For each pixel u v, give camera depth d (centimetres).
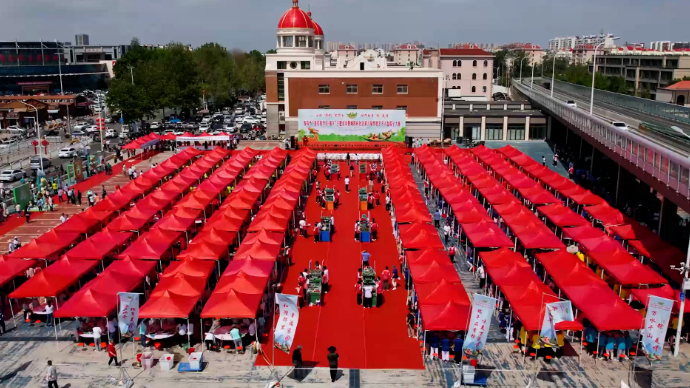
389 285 3281
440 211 4722
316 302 3027
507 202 4216
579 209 4447
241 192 4438
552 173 5028
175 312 2536
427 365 2475
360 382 2345
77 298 2628
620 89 13238
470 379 2298
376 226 4109
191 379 2372
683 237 4022
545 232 3484
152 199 4325
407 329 2784
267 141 8650
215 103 12862
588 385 2309
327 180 6066
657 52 16250
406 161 6247
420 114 7975
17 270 3083
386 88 7919
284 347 2389
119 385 2312
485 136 8381
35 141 7500
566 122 5838
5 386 2320
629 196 4888
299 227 4297
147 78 9725
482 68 12825
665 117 5075
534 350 2525
